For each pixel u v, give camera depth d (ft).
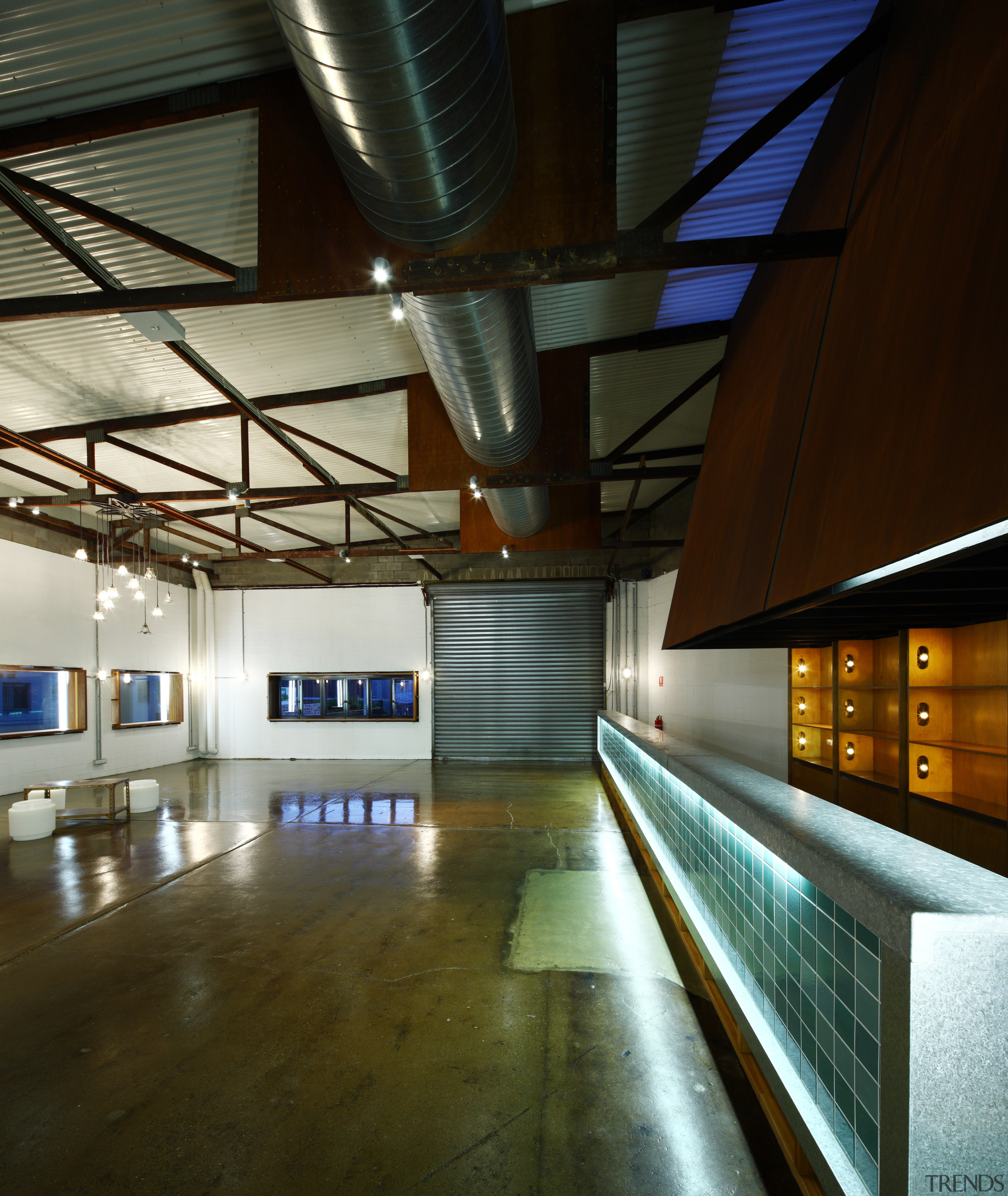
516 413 13.44
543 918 13.51
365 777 32.19
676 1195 6.31
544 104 8.06
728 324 16.62
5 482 25.54
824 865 5.42
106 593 26.40
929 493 5.50
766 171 11.85
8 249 11.77
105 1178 6.64
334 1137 7.18
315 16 4.91
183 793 28.35
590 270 8.13
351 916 13.74
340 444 22.86
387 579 38.78
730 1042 8.96
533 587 37.47
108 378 16.89
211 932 12.98
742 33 8.96
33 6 7.39
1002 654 12.98
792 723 20.61
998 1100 4.01
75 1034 9.36
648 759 17.37
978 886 4.58
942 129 6.42
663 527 34.40
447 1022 9.54
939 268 6.00
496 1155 6.88
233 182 10.44
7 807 24.86
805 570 8.23
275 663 39.78
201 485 26.48
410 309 10.06
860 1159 5.01
